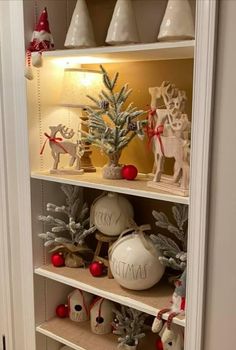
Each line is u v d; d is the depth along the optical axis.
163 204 1.73
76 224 1.72
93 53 1.46
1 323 1.92
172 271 1.69
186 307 1.32
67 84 1.63
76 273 1.74
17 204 1.77
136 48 1.36
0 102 1.69
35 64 1.56
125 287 1.57
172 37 1.31
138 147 1.74
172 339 1.44
